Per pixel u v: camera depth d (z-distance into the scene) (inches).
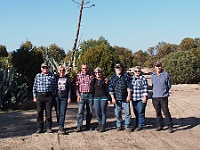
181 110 439.8
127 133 309.9
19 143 277.7
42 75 302.4
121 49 1711.4
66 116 394.3
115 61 528.1
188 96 594.2
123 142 279.7
